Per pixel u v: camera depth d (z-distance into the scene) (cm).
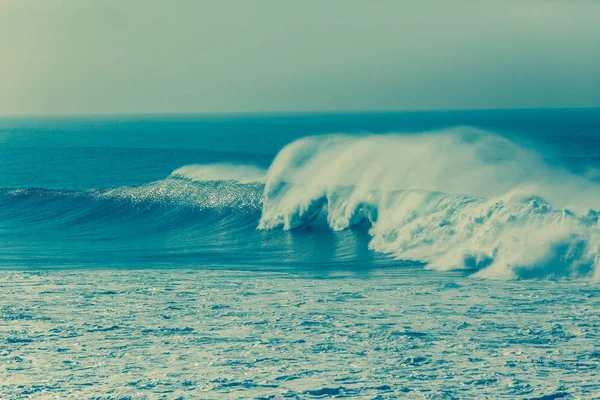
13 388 3516
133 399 3325
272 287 6450
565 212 7006
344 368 3812
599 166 15800
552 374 3688
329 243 9312
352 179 10175
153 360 4016
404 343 4328
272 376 3678
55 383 3591
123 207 13075
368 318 5028
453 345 4278
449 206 8388
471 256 7262
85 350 4250
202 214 11944
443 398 3312
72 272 7606
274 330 4700
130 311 5362
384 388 3469
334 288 6353
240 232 10644
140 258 8806
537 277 6600
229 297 5922
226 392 3419
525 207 7338
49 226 12325
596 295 5747
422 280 6738
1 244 10475
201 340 4459
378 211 9506
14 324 4969
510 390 3425
